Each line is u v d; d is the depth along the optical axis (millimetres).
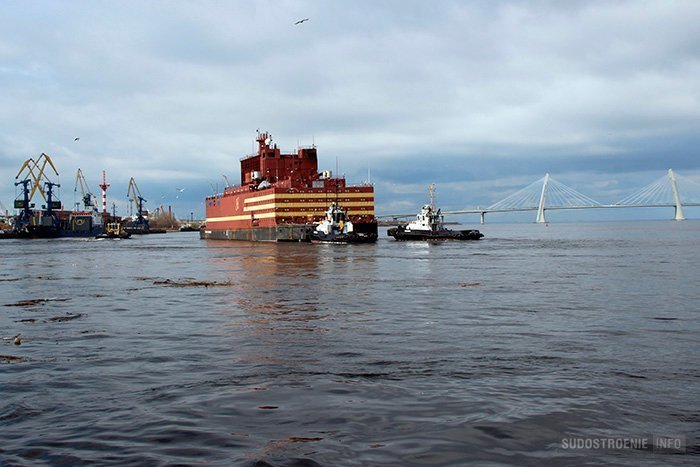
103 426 12820
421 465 10648
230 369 17906
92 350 21250
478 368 17641
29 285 48969
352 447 11477
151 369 18062
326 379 16438
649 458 10938
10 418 13477
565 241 140000
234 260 79375
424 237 143750
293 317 28672
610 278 47906
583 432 12180
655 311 29547
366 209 141500
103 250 123688
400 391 15141
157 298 38156
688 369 17297
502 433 12125
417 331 24219
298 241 134125
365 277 51125
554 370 17297
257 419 13117
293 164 164125
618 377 16391
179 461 10898
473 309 30812
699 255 79125
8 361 19500
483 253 89688
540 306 31766
